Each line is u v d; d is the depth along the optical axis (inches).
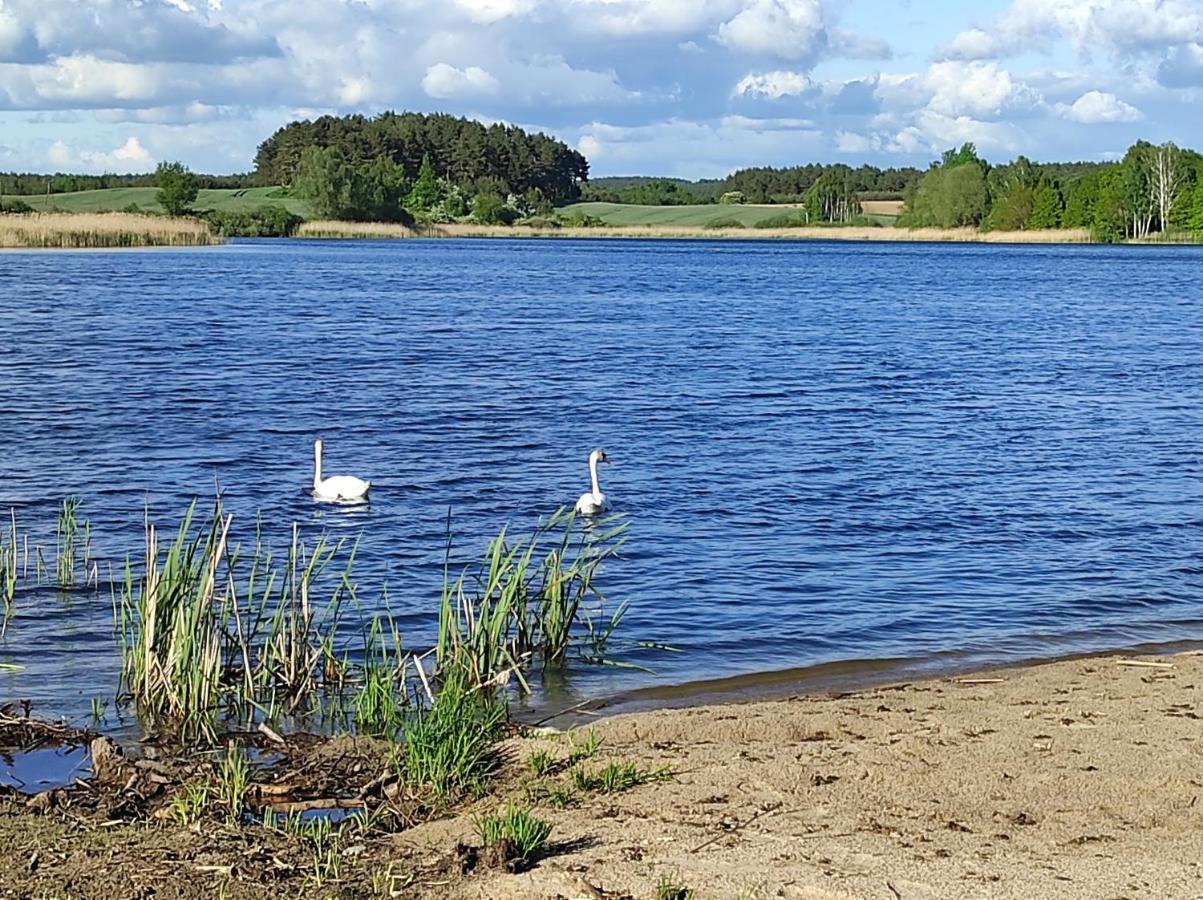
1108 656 532.1
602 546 710.5
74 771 399.5
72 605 586.2
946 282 3454.7
